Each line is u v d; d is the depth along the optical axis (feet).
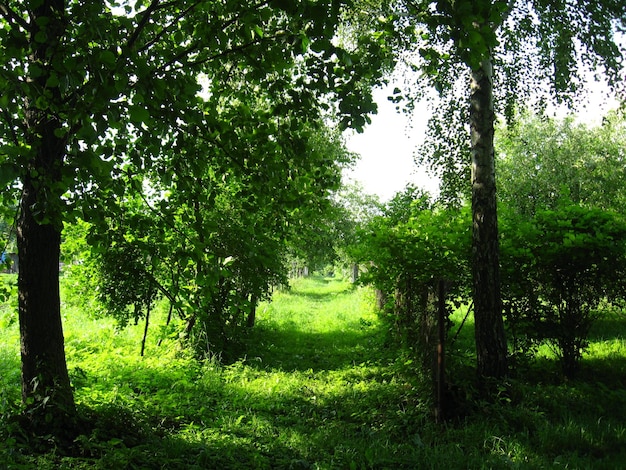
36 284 16.60
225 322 37.29
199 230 16.25
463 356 25.29
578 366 25.80
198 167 16.40
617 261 25.20
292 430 20.04
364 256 32.89
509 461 15.67
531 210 71.41
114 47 11.59
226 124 16.66
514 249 25.81
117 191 15.58
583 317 26.37
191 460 15.92
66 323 44.47
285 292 97.66
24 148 10.91
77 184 13.79
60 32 11.60
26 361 16.60
